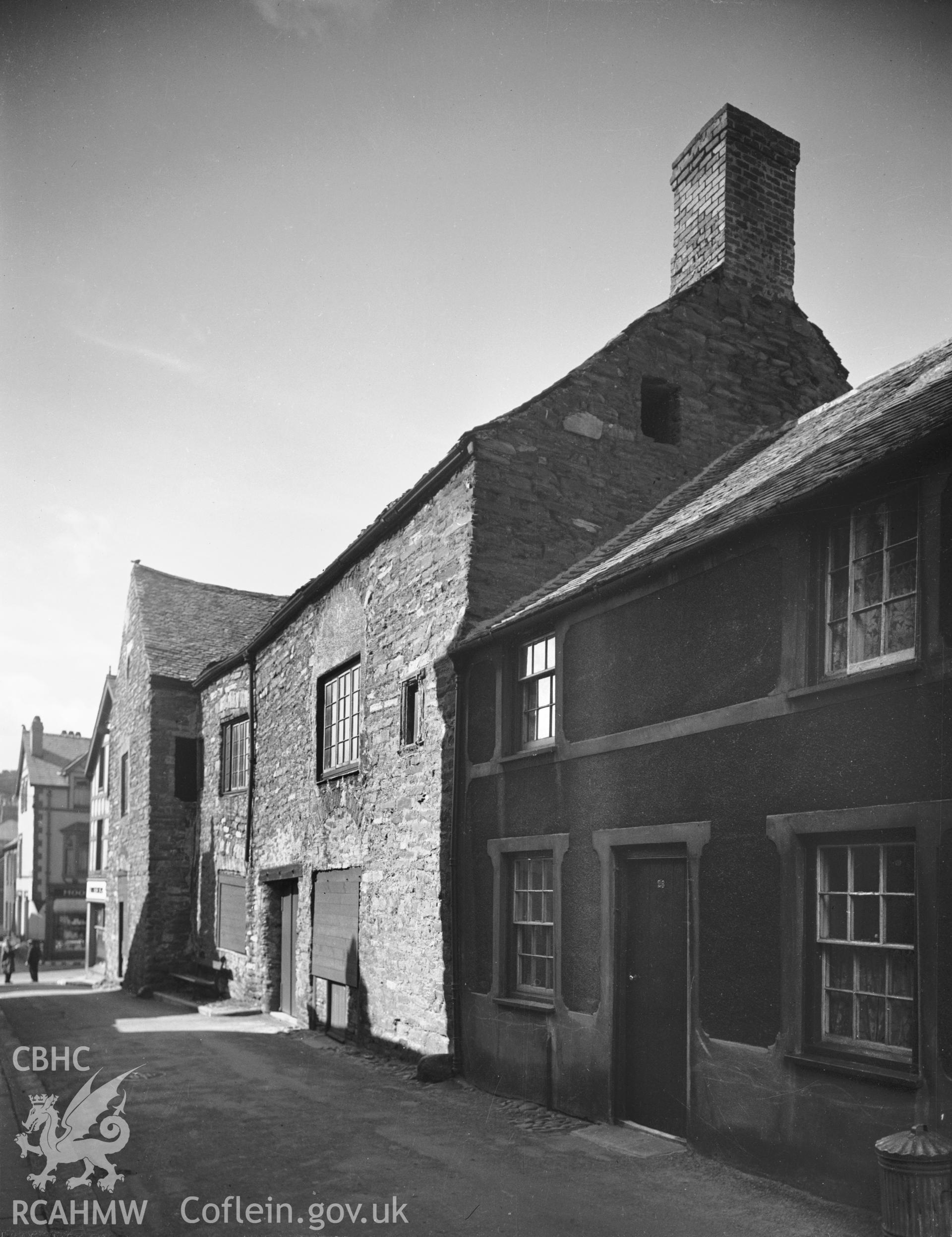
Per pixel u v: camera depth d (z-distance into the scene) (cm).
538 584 1075
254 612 2547
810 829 623
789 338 1302
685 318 1227
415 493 1158
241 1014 1584
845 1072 577
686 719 741
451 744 1052
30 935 4169
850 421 873
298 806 1520
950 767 542
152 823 2105
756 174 1308
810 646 651
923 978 543
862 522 643
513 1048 912
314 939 1410
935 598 566
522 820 932
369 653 1286
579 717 868
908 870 574
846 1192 573
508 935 948
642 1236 547
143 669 2242
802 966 622
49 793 4294
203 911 2014
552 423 1118
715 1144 675
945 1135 519
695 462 1200
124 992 2177
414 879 1104
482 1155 713
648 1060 764
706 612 739
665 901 765
